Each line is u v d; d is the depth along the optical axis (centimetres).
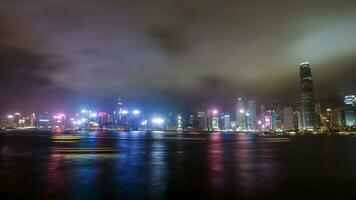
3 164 4638
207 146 10119
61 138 13350
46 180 3206
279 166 4497
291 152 7469
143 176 3500
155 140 14962
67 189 2759
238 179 3319
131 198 2445
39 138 16250
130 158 5619
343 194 2614
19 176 3472
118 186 2898
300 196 2538
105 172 3797
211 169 4131
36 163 4753
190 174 3659
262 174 3697
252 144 11900
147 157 5862
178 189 2777
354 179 3344
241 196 2528
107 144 10675
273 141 15462
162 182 3117
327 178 3422
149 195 2545
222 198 2461
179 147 9388
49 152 6994
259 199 2436
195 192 2659
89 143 11294
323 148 9369
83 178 3347
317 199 2450
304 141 15750
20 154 6419
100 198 2439
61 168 4172
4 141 12838
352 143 13162
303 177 3478
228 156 6203
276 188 2839
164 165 4559
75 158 5584
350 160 5431
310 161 5272
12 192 2631
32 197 2462
